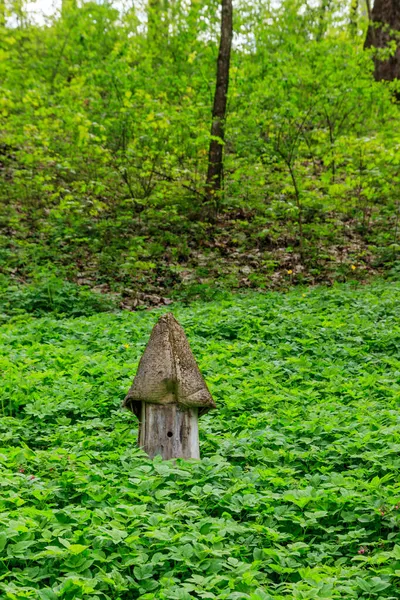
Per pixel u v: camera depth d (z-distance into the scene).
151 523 4.77
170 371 6.12
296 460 6.35
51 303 12.68
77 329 10.91
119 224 15.58
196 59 19.62
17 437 6.73
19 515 4.75
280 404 7.81
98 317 11.76
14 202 17.72
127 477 5.71
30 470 5.87
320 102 16.86
